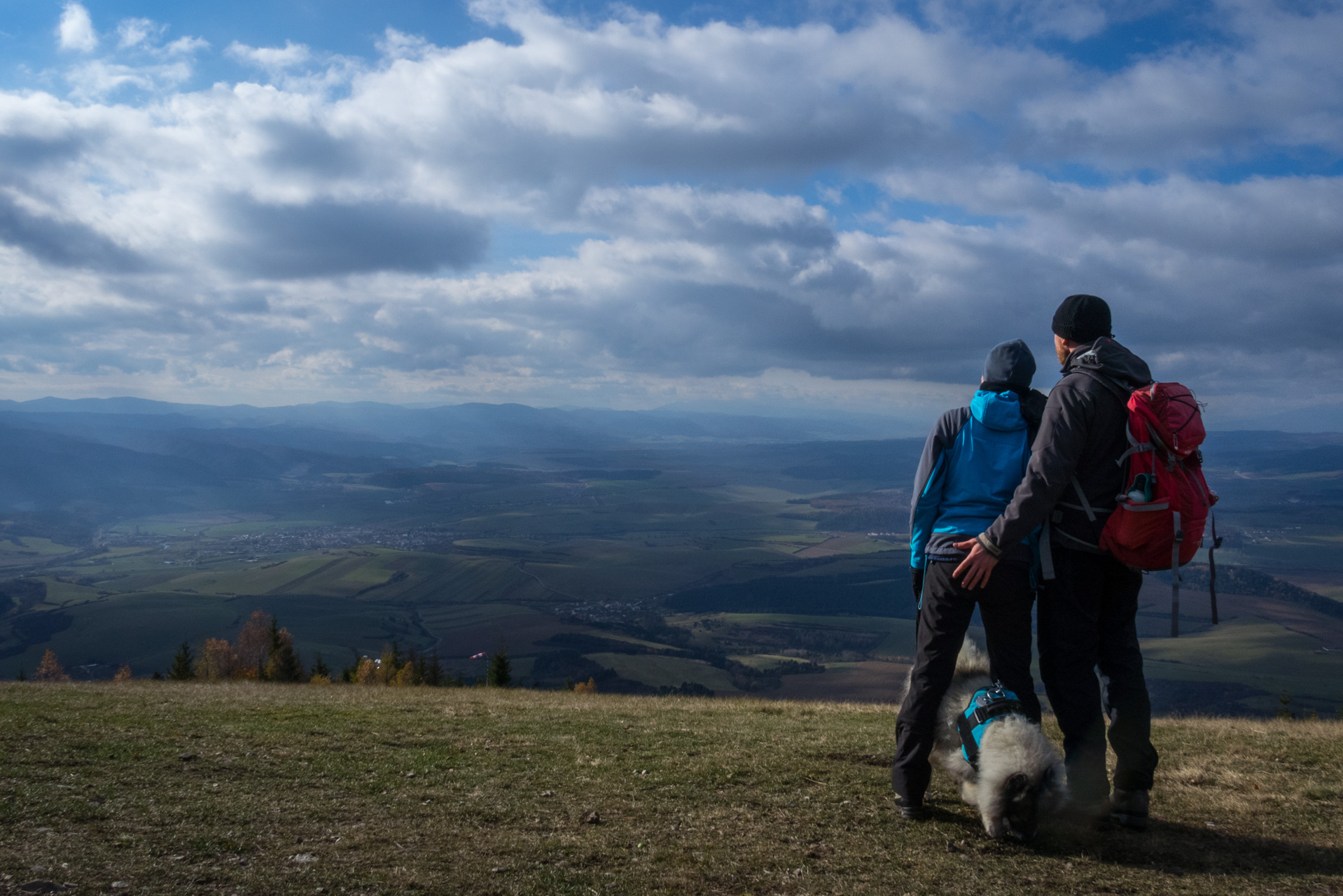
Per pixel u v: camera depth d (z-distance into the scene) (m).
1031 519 3.75
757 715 8.45
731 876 3.45
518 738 6.30
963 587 4.02
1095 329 4.16
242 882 3.21
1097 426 3.86
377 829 3.96
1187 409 3.73
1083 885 3.36
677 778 5.00
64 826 3.74
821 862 3.60
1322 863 3.61
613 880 3.38
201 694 10.47
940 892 3.29
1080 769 4.05
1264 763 5.54
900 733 4.25
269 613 175.75
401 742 6.03
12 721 6.12
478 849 3.71
